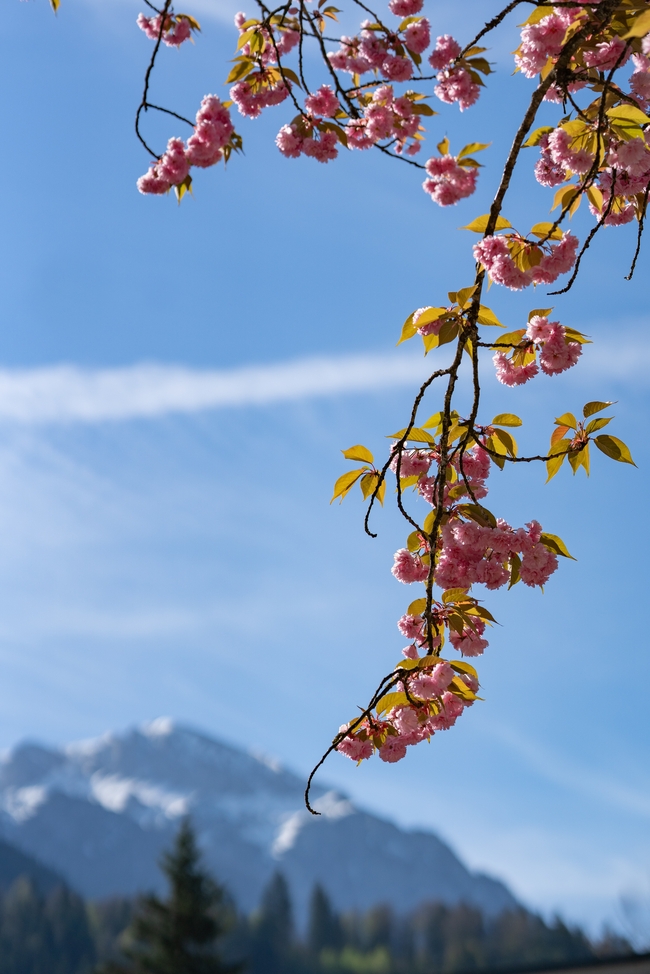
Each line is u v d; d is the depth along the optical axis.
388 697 3.26
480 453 3.80
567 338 3.53
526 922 100.31
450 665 3.18
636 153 3.25
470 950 101.12
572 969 22.09
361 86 4.22
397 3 4.38
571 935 96.00
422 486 3.78
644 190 3.53
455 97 4.36
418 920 110.94
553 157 3.45
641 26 2.79
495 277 3.29
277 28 4.48
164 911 44.19
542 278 3.35
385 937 106.75
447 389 3.30
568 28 3.58
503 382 3.63
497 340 3.58
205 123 4.08
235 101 4.47
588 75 3.66
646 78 3.57
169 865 45.12
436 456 3.79
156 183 4.14
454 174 4.05
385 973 100.81
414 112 4.58
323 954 102.25
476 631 3.48
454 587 3.51
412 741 3.30
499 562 3.49
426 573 3.61
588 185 3.27
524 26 3.69
